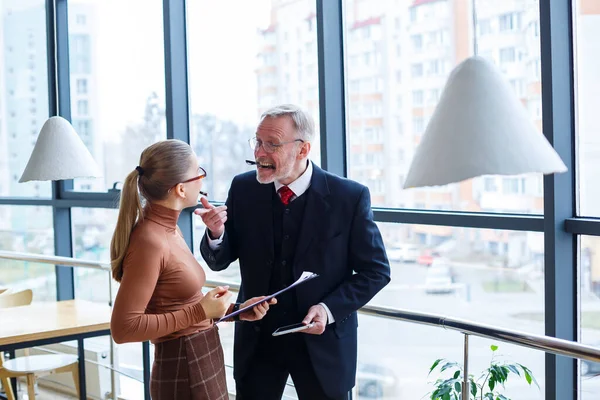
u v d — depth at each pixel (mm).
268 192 2402
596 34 2816
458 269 3344
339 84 3787
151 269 2045
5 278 6086
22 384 5355
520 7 3047
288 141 2260
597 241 2830
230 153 4480
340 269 2344
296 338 2354
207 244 2373
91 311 3758
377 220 3619
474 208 3273
